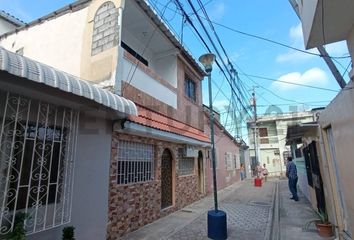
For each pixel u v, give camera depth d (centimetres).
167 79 1045
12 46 830
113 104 459
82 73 668
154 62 1051
